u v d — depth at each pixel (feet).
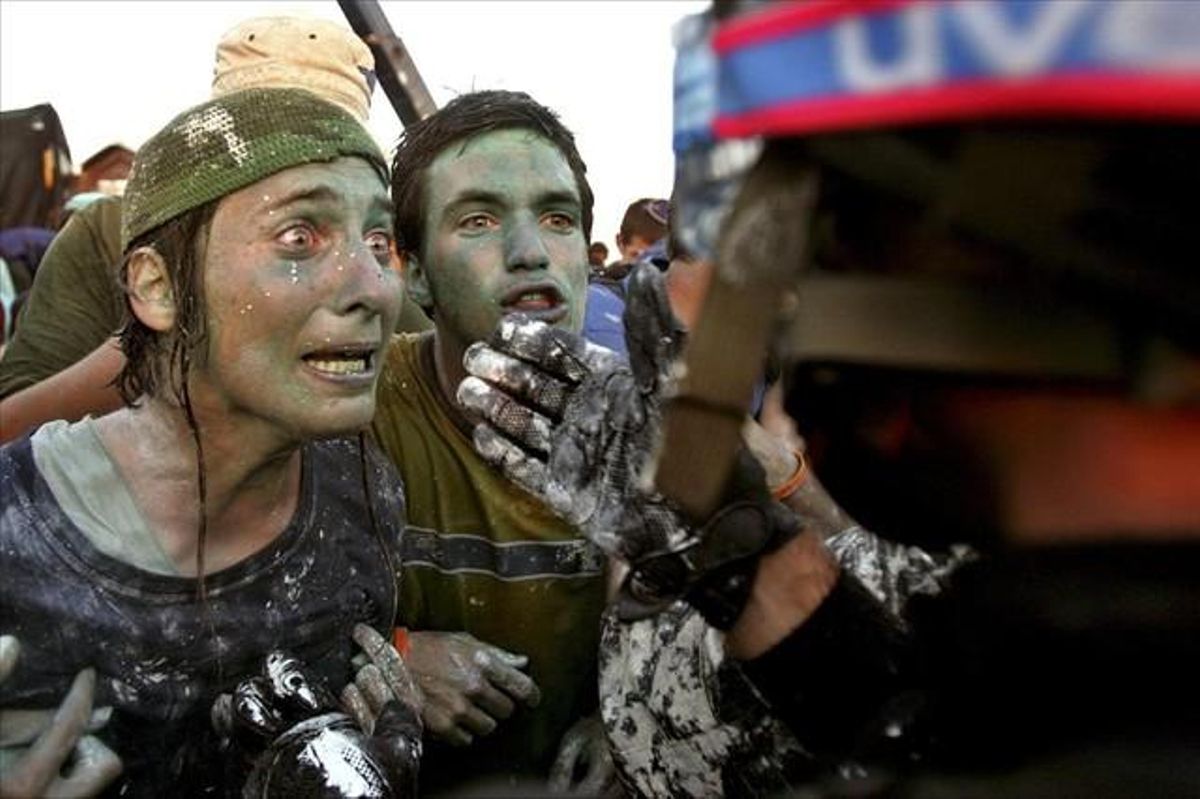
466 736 4.45
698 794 3.50
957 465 1.82
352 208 3.65
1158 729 1.67
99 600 3.52
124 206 3.75
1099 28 1.40
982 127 1.56
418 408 4.75
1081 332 1.63
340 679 4.01
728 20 1.72
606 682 3.74
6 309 9.75
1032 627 1.73
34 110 12.71
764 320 1.91
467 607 4.63
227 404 3.62
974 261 1.69
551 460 2.96
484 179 4.62
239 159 3.54
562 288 4.68
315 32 5.83
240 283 3.54
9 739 3.43
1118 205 1.56
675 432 1.99
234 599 3.74
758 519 2.49
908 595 2.59
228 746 3.67
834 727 2.43
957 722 1.93
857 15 1.52
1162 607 1.65
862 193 1.78
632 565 2.60
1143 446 1.66
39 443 3.62
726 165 1.87
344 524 4.05
